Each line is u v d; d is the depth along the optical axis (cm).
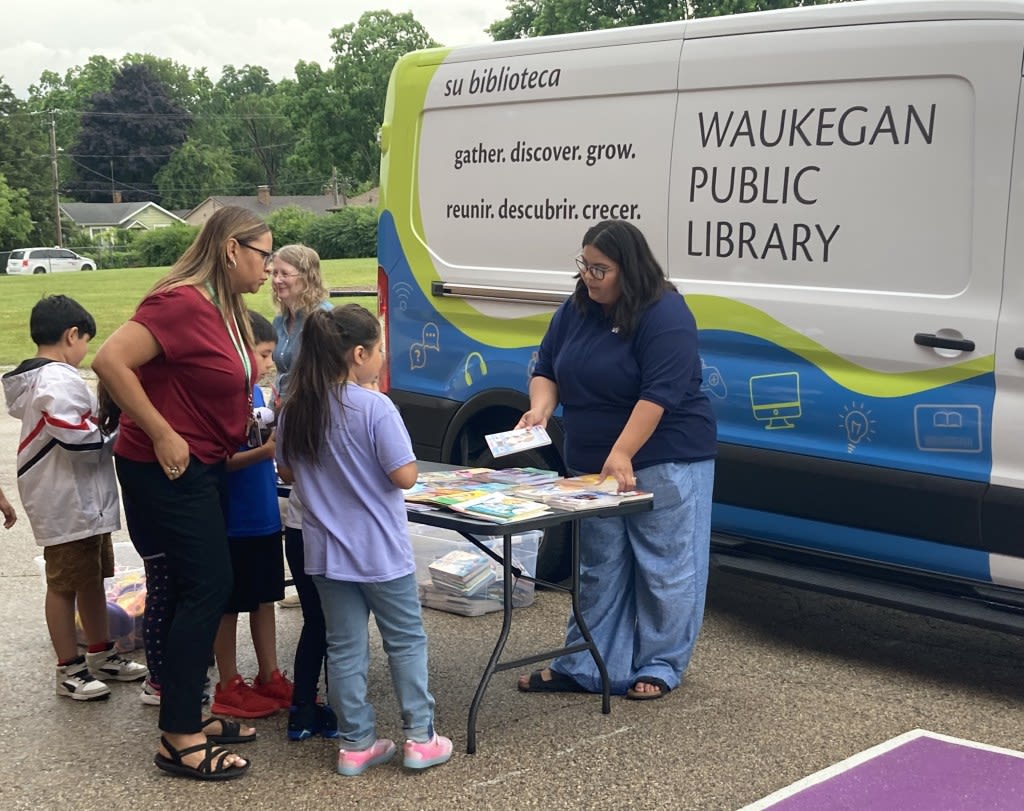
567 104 583
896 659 517
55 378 456
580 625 449
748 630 556
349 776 400
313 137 8912
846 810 369
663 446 458
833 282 500
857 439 496
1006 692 478
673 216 546
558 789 388
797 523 520
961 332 466
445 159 637
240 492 442
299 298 579
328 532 392
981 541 468
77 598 489
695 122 538
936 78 469
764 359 522
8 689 484
